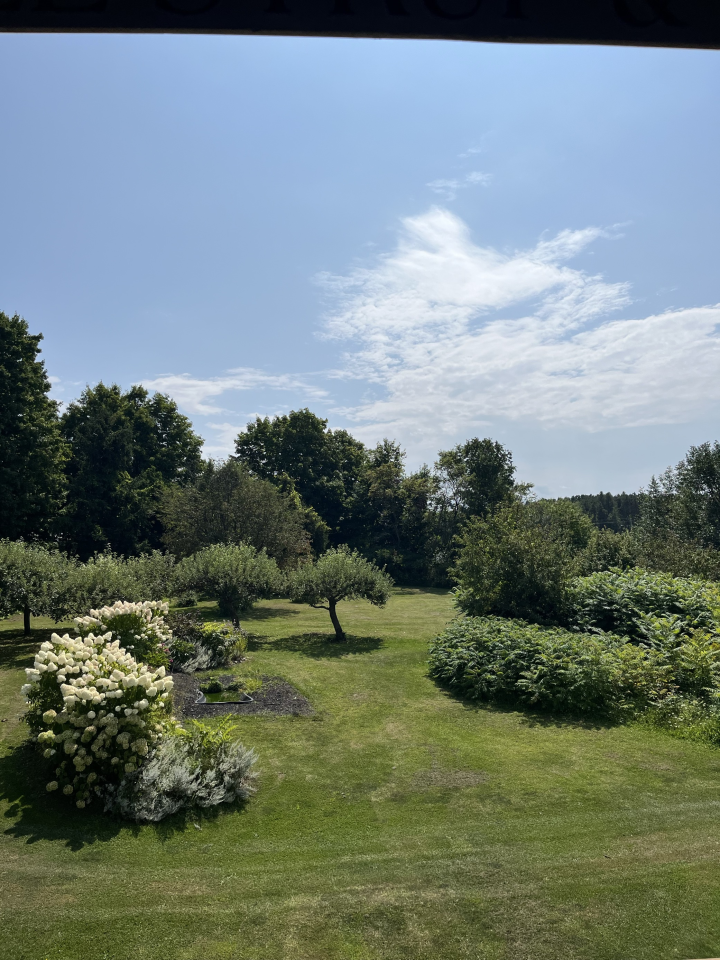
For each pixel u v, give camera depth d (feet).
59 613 49.90
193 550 95.91
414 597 111.45
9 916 16.52
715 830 21.38
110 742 24.31
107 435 120.16
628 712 35.29
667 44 4.58
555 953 15.15
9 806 23.09
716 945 15.19
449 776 27.58
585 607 51.67
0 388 93.45
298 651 55.88
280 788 26.50
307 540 108.47
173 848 21.31
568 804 24.41
